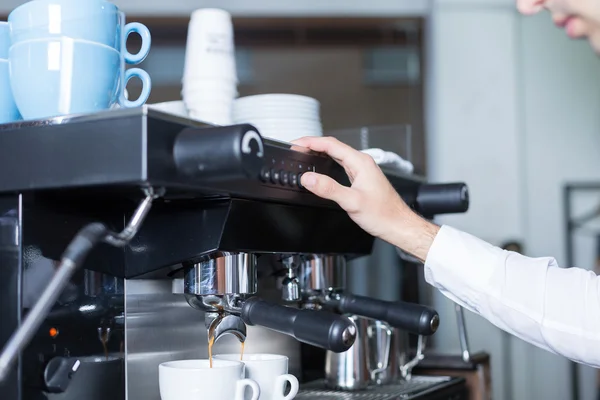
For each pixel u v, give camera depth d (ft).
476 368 4.08
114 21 2.41
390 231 2.85
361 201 2.72
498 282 2.84
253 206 2.52
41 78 2.29
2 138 2.19
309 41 9.43
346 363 3.54
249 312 2.65
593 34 2.57
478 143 8.94
